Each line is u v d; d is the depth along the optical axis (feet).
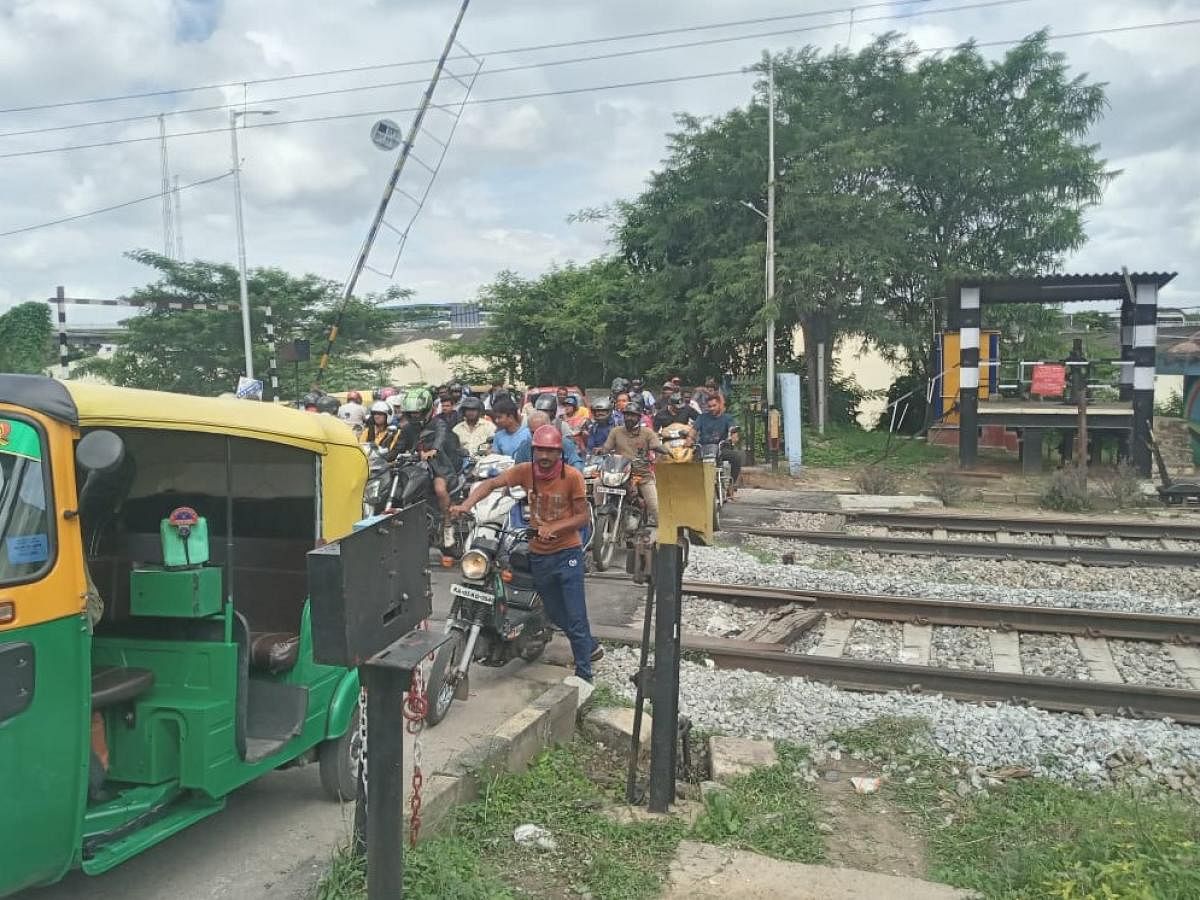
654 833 14.48
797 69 78.07
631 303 85.76
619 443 36.01
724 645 24.29
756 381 76.38
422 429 36.42
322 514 14.83
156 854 13.43
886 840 14.94
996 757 18.08
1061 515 45.55
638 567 16.16
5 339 92.58
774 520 45.24
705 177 78.23
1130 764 17.65
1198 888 11.85
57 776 9.89
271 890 12.40
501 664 21.07
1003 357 80.33
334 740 14.87
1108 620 25.94
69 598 10.02
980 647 25.23
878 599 27.89
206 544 12.77
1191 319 101.50
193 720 12.12
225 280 87.04
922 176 77.10
